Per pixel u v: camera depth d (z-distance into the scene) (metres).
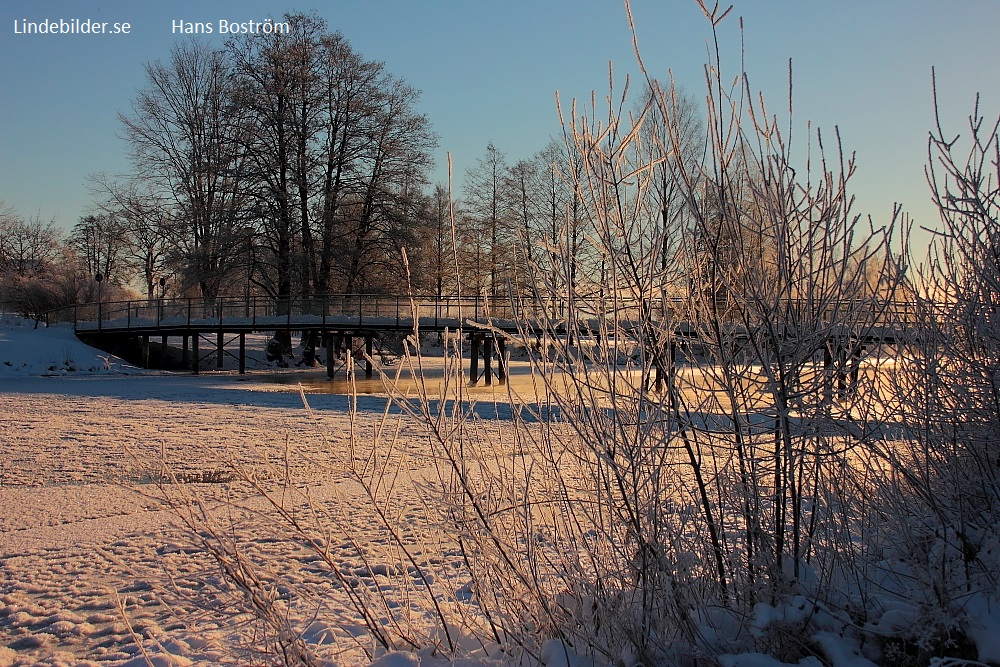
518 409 3.58
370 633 3.85
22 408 16.81
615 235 3.36
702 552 3.45
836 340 3.45
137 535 6.50
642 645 3.20
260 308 34.22
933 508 3.52
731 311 3.42
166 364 36.84
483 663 3.38
